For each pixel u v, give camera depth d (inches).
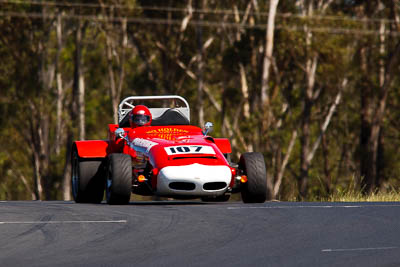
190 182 1631.4
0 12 7170.3
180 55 7298.2
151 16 7155.5
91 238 1135.6
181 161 1657.2
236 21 7283.5
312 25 6761.8
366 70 7337.6
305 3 7293.3
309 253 972.6
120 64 7258.9
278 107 6875.0
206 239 1114.1
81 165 1967.3
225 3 7406.5
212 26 7377.0
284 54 6924.2
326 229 1207.6
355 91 7593.5
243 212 1486.2
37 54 7357.3
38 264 914.7
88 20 7455.7
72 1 7062.0
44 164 7721.5
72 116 7682.1
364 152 7445.9
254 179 1744.6
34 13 7303.2
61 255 983.0
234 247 1034.1
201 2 7337.6
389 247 1011.9
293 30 6756.9
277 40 6815.9
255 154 1795.0
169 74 7293.3
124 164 1722.4
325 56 6894.7
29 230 1231.5
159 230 1218.6
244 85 7249.0
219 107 7741.1
